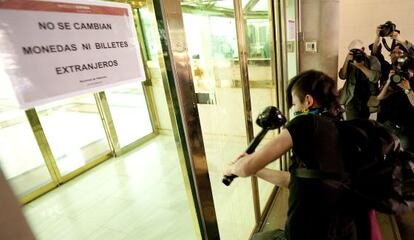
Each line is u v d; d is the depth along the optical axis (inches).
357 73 109.7
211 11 65.7
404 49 108.0
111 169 140.1
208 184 47.5
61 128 178.2
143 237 87.6
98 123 186.5
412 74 92.3
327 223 40.8
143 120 184.5
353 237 41.0
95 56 28.6
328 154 39.5
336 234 40.8
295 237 44.2
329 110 44.4
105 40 29.5
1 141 150.5
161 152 155.5
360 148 39.2
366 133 39.9
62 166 137.4
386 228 79.8
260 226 85.2
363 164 39.1
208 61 66.2
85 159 144.6
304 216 42.5
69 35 26.0
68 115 200.2
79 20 26.7
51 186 123.7
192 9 59.8
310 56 118.8
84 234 91.9
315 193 40.9
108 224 95.9
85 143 161.5
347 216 40.6
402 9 140.7
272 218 89.4
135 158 150.9
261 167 41.3
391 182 38.6
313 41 115.4
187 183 46.1
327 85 44.2
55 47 25.0
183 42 39.0
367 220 42.2
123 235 89.5
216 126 70.9
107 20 29.6
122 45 31.7
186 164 44.4
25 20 22.7
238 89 74.7
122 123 185.9
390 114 96.0
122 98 189.8
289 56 109.5
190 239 83.4
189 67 40.6
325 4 110.7
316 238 41.8
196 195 46.4
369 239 42.4
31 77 23.7
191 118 42.0
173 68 38.2
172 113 41.4
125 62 32.3
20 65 22.9
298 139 40.3
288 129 41.6
